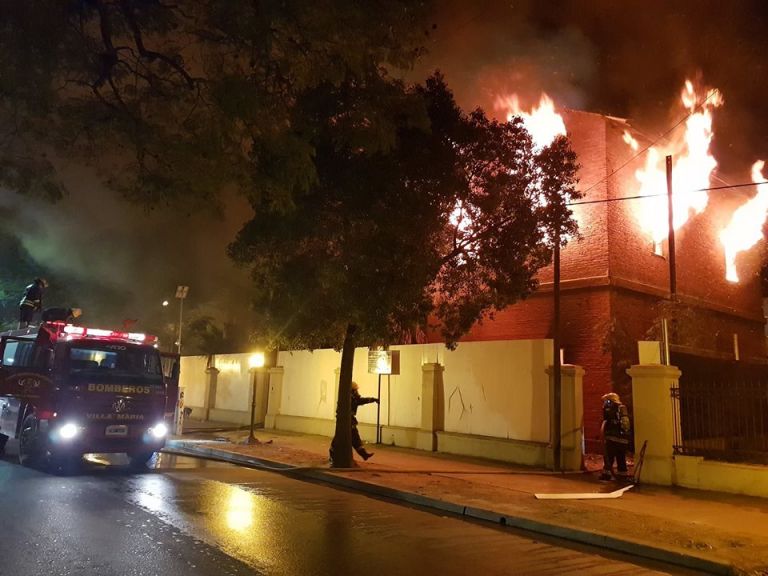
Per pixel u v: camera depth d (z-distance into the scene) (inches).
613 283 637.3
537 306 693.9
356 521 333.4
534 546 298.8
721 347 778.8
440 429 621.9
